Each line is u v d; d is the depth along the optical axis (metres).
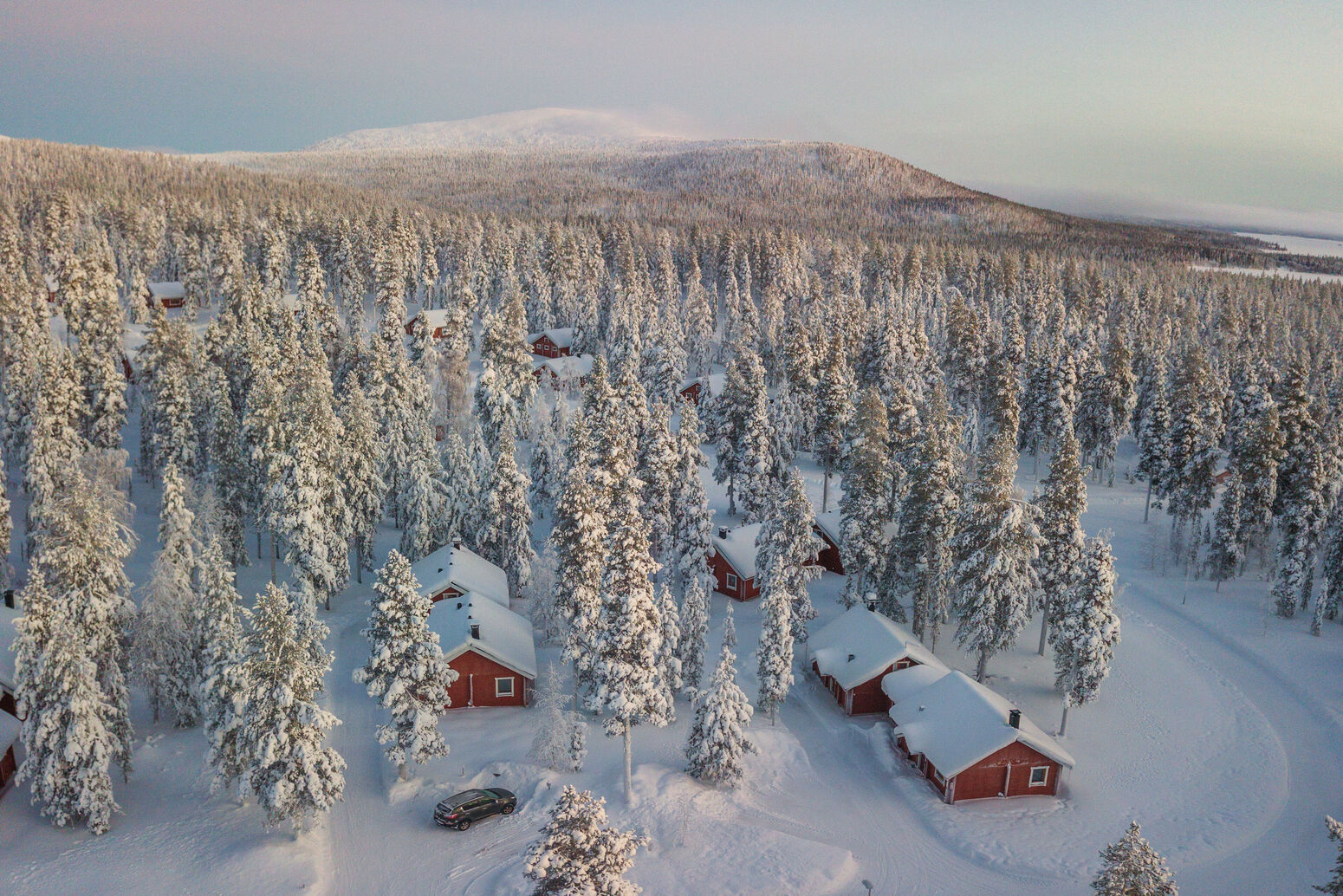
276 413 52.94
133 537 43.75
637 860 31.81
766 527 52.66
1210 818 37.38
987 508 46.38
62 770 32.50
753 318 116.56
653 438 58.28
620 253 155.12
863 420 55.69
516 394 85.31
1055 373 87.38
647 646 36.25
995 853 34.19
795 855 32.50
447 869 31.28
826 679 48.84
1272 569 65.50
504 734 41.59
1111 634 42.66
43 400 59.50
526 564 57.75
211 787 34.16
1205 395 81.94
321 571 50.22
